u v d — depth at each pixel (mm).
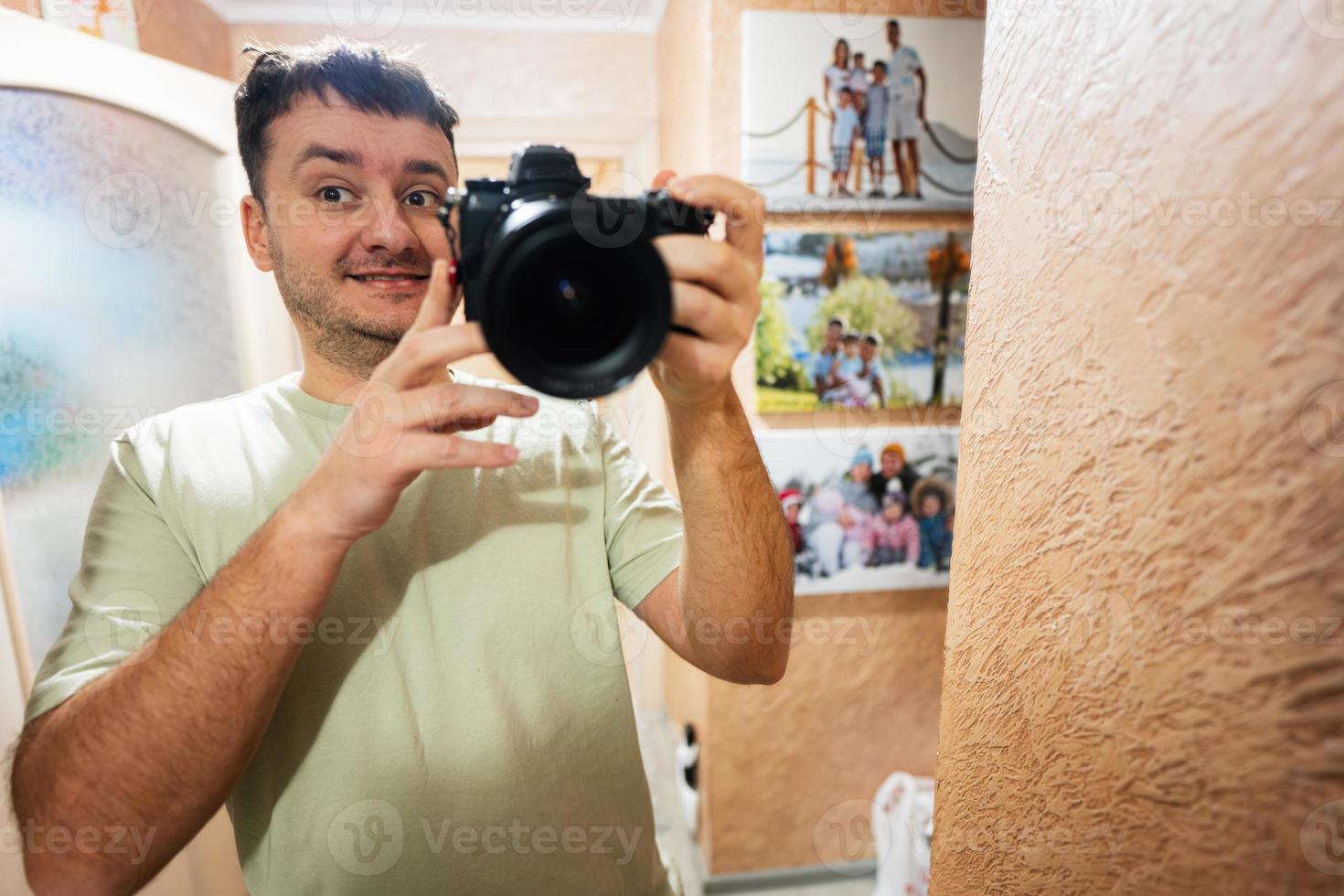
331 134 498
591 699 560
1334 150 165
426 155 533
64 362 977
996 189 334
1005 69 321
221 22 1460
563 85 1655
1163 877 230
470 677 519
